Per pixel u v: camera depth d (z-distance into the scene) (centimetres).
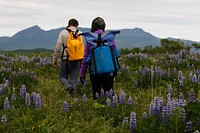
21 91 956
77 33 1156
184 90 1084
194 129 668
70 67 1173
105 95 977
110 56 917
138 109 884
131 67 1747
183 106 732
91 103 927
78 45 1144
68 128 756
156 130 689
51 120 797
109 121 818
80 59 1156
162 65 1766
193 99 776
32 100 927
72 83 1177
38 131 717
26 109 855
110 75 936
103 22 964
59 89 1234
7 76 1376
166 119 702
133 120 720
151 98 1066
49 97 1098
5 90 1030
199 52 2228
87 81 1315
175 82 1209
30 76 1357
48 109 912
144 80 1278
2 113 805
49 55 2823
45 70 1638
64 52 1160
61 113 862
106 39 927
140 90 1223
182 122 682
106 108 873
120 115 833
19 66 1831
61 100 1066
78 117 844
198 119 685
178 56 1916
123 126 754
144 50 2892
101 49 912
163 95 1095
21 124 735
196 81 1149
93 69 923
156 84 1193
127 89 1231
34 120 797
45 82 1372
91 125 784
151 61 1900
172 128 677
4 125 735
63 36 1150
